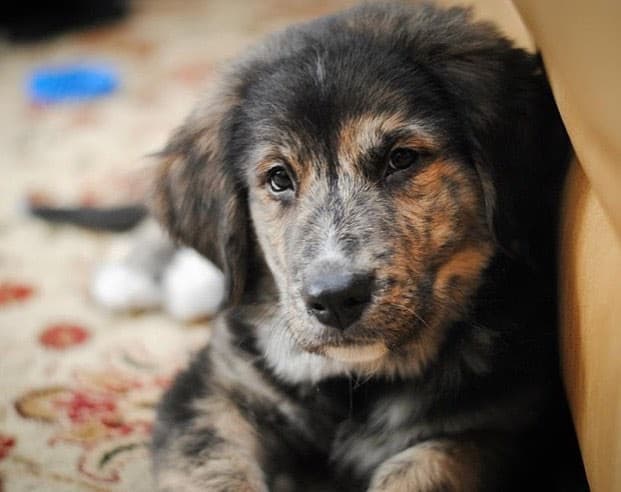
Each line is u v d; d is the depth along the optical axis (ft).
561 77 1.82
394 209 2.09
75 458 2.34
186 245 2.36
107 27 4.80
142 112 3.88
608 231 1.82
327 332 2.04
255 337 2.25
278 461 2.25
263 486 2.16
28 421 2.45
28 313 2.86
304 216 2.11
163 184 2.38
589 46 1.69
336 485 2.22
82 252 3.12
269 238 2.19
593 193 1.90
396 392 2.17
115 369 2.63
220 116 2.27
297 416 2.23
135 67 4.29
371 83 2.11
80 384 2.58
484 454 2.07
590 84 1.70
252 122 2.20
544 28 1.83
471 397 2.13
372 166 2.11
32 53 4.57
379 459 2.17
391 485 2.05
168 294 2.84
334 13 2.29
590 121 1.72
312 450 2.25
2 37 4.75
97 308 2.88
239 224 2.26
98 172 3.48
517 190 2.09
